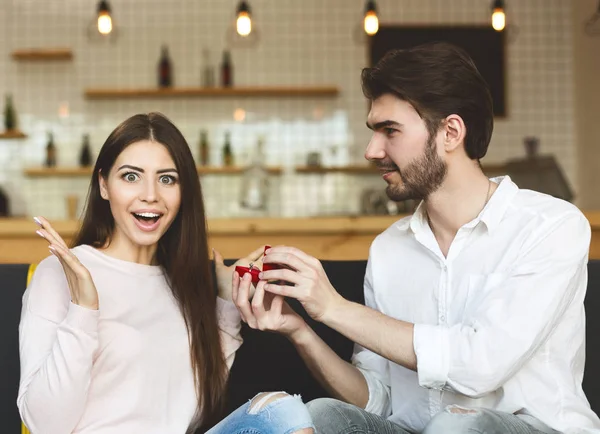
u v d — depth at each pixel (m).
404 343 1.43
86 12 5.71
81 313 1.39
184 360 1.63
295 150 5.73
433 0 5.74
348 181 5.72
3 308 1.80
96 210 1.71
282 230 2.79
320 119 5.75
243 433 1.29
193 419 1.65
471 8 5.74
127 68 5.71
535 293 1.43
